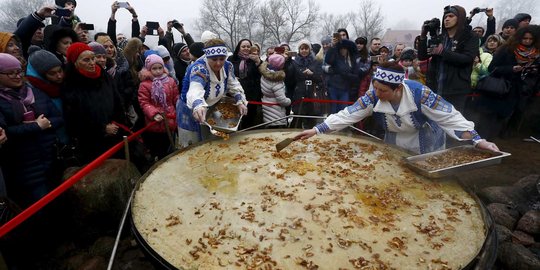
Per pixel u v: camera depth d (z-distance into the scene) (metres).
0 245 2.67
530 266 2.60
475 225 2.09
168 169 2.75
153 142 4.26
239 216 2.13
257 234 1.96
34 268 2.84
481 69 5.60
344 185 2.54
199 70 3.17
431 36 4.46
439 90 4.48
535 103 5.95
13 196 2.84
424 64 5.13
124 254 2.98
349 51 5.55
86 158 3.45
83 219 2.98
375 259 1.78
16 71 2.70
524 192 3.67
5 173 2.77
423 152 3.06
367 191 2.46
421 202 2.34
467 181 4.27
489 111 4.98
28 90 2.92
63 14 4.42
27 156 2.80
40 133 2.86
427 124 2.98
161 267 1.76
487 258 1.80
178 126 3.72
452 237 1.97
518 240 2.94
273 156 3.04
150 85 4.07
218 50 3.07
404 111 2.82
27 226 2.81
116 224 3.12
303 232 1.99
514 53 4.73
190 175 2.65
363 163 2.94
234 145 3.29
